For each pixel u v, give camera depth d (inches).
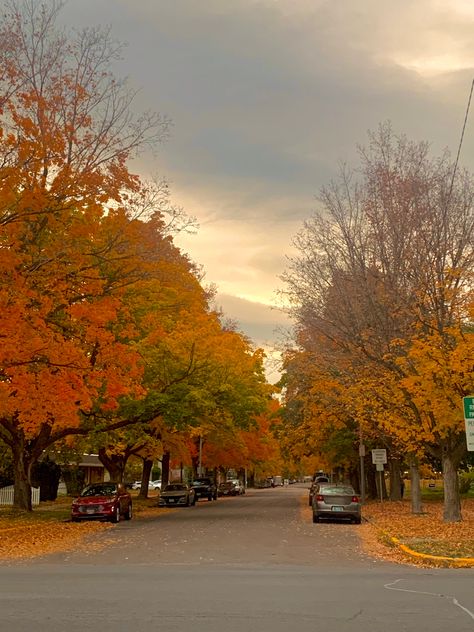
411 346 925.2
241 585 440.1
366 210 983.6
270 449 2709.2
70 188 761.0
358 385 1008.9
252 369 1483.8
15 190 744.3
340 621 328.8
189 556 633.6
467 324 954.7
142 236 844.6
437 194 933.2
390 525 943.0
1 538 834.8
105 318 817.5
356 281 1012.5
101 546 738.2
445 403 858.1
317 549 695.7
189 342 1197.7
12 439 1219.2
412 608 363.6
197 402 1240.8
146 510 1508.4
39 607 360.2
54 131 751.7
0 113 725.9
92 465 2620.6
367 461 1743.4
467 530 824.9
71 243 789.9
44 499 1879.9
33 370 834.2
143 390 942.4
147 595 398.6
